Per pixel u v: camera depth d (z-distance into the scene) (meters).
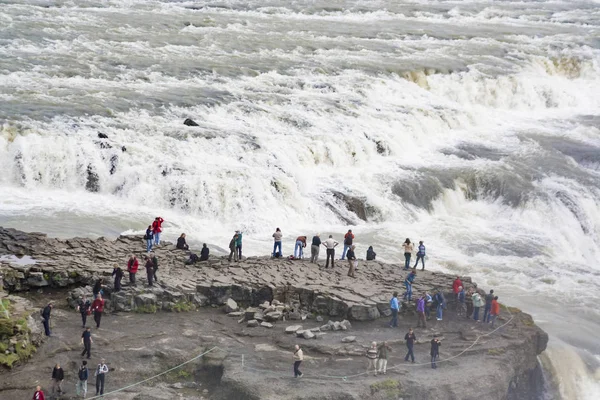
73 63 102.56
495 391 48.38
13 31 112.06
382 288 57.38
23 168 76.88
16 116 82.81
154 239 63.94
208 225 73.81
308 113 93.94
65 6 132.25
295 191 78.00
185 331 51.53
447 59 119.50
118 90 94.88
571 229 81.12
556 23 155.00
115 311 53.69
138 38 116.75
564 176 87.88
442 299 55.41
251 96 97.00
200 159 80.25
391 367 48.72
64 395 44.09
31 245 60.78
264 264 61.16
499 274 69.19
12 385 44.34
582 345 58.16
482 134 99.75
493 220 81.88
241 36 123.75
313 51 118.75
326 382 46.31
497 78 113.81
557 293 66.56
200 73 104.00
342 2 160.00
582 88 121.12
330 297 54.81
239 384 45.59
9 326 46.62
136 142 81.38
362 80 106.69
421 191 81.88
